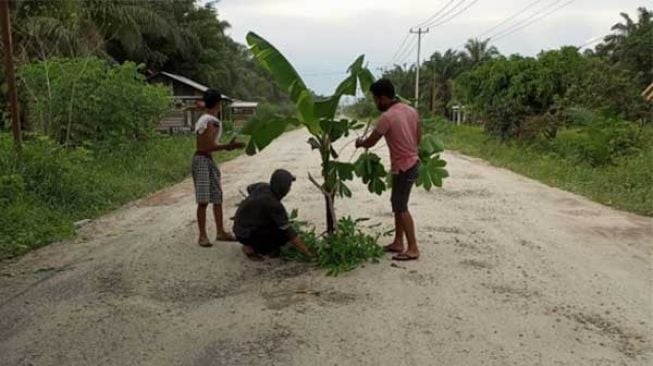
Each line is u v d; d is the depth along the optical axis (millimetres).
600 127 14398
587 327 4215
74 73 12148
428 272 5520
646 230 7457
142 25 27297
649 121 19703
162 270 5594
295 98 5621
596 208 9125
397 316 4418
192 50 39312
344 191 6176
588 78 18938
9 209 7117
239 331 4156
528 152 17469
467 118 39281
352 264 5656
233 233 6543
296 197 9805
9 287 5098
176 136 22281
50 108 11617
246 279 5332
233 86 51719
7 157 8289
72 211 8219
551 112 18969
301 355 3771
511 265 5785
